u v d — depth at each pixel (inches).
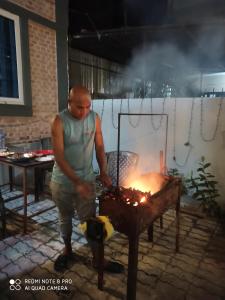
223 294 77.4
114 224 71.4
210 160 138.0
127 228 68.5
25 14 164.4
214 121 134.0
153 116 153.5
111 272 85.9
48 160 115.5
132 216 66.4
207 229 116.6
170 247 101.5
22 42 164.1
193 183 136.3
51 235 110.4
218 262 92.7
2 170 159.6
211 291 78.6
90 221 67.4
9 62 161.8
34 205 141.0
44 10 178.9
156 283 81.5
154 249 99.9
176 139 147.1
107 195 73.6
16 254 96.3
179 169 148.3
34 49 174.9
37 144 180.7
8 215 128.3
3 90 159.6
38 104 182.1
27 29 167.0
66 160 79.8
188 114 141.4
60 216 87.6
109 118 171.8
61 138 75.9
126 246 101.9
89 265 89.9
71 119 76.1
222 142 133.0
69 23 241.1
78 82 261.1
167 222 122.9
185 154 145.3
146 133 157.5
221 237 110.0
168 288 79.5
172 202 88.7
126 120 164.7
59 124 74.9
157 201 76.2
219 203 137.1
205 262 92.6
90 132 80.0
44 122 188.2
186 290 78.8
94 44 240.7
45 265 90.1
